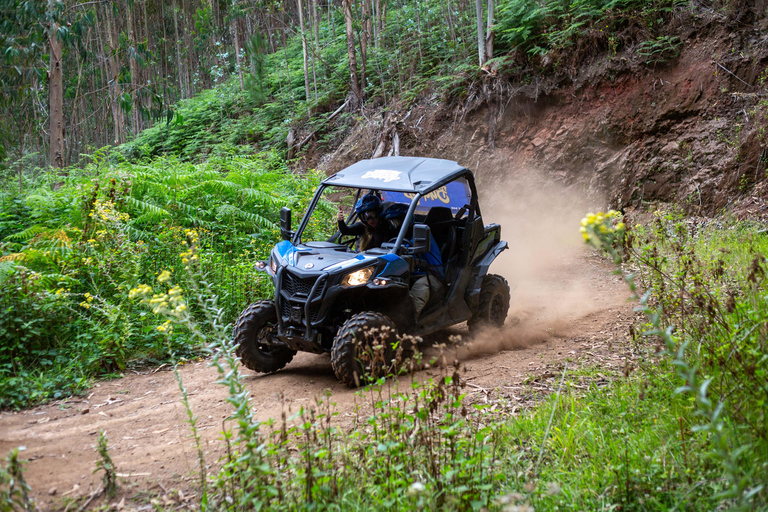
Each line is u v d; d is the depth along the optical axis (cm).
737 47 1073
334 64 1878
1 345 557
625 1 1203
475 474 297
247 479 292
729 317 421
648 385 397
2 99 1280
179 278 695
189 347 626
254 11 2397
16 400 493
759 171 982
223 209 907
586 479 308
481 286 627
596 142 1171
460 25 1538
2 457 382
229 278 734
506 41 1345
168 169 1048
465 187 629
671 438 324
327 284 497
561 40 1227
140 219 822
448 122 1352
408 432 322
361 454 331
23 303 574
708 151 1046
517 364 541
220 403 486
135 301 629
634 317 672
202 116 2005
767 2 1068
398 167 596
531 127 1250
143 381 554
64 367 558
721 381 322
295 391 503
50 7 1188
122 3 2477
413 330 542
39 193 882
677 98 1102
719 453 225
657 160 1093
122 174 886
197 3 2805
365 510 282
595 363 511
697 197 1028
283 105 1827
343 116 1588
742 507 214
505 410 423
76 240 714
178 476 355
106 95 2419
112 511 316
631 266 888
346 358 473
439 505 276
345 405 455
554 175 1200
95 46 2536
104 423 452
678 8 1155
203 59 2783
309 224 952
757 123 1005
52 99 1337
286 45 2578
